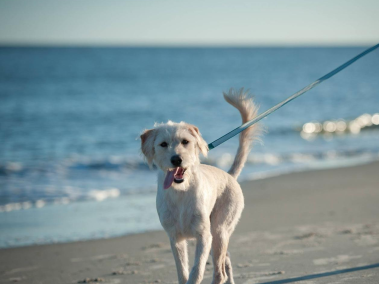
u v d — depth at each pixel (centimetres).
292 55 13388
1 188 1029
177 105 2759
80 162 1306
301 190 977
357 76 5516
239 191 459
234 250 571
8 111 2362
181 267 397
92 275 509
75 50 16900
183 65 8025
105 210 857
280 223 715
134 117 2270
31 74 5288
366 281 420
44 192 1002
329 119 2270
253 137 496
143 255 583
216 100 3031
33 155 1402
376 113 2444
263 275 464
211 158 1361
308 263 497
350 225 675
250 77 5338
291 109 2672
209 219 432
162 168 399
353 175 1133
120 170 1236
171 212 397
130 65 7812
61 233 710
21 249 629
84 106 2653
